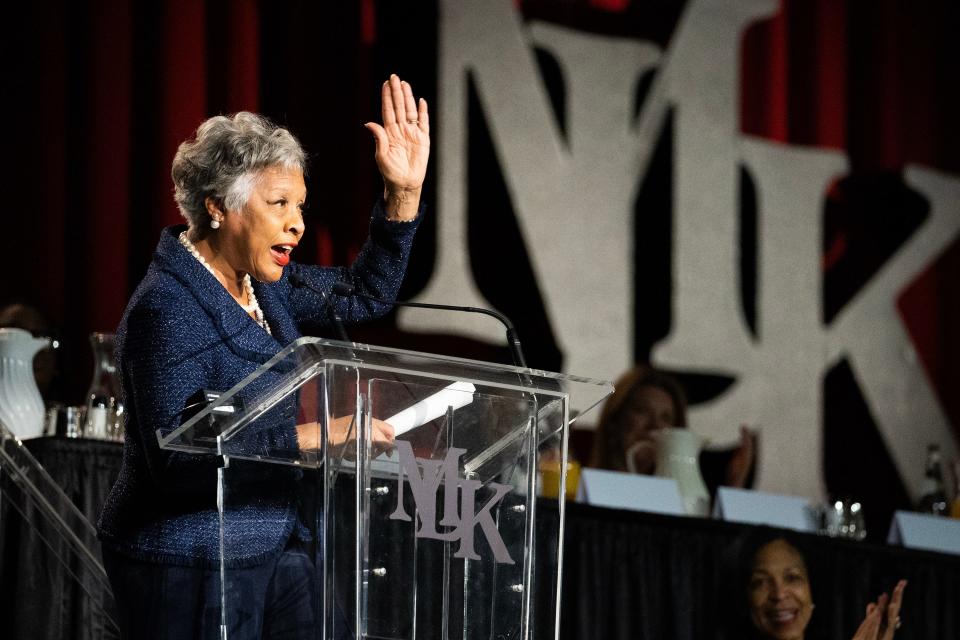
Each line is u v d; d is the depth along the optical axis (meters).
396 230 8.62
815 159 21.58
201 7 17.36
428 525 6.52
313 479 6.33
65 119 16.48
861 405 21.38
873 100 22.02
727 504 13.91
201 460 6.73
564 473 7.07
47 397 12.59
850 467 21.23
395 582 6.37
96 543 9.56
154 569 6.93
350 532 6.26
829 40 21.83
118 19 16.86
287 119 17.92
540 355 19.45
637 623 12.62
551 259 19.70
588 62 20.36
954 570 13.85
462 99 19.36
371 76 18.58
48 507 9.48
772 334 20.94
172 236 7.54
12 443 9.41
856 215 21.77
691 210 20.67
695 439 14.39
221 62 17.62
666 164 20.64
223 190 7.42
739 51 21.31
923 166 22.20
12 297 15.96
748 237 21.05
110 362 11.84
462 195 19.17
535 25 20.09
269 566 6.36
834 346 21.33
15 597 9.96
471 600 6.61
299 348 6.21
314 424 6.32
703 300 20.55
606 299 19.94
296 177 7.62
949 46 22.48
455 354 18.84
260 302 7.82
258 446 6.39
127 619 6.97
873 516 21.14
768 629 12.95
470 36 19.52
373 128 8.48
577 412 7.45
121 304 16.55
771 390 20.80
